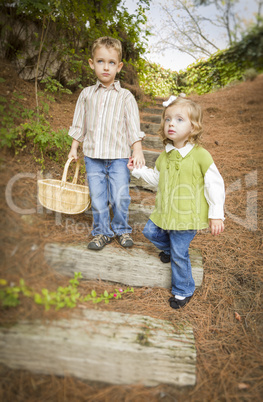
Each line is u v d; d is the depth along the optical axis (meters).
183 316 1.90
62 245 1.97
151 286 2.08
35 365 1.42
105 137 2.00
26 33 3.38
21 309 1.51
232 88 5.92
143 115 4.83
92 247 2.00
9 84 3.12
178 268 1.88
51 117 3.39
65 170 2.03
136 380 1.47
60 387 1.37
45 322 1.49
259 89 5.55
